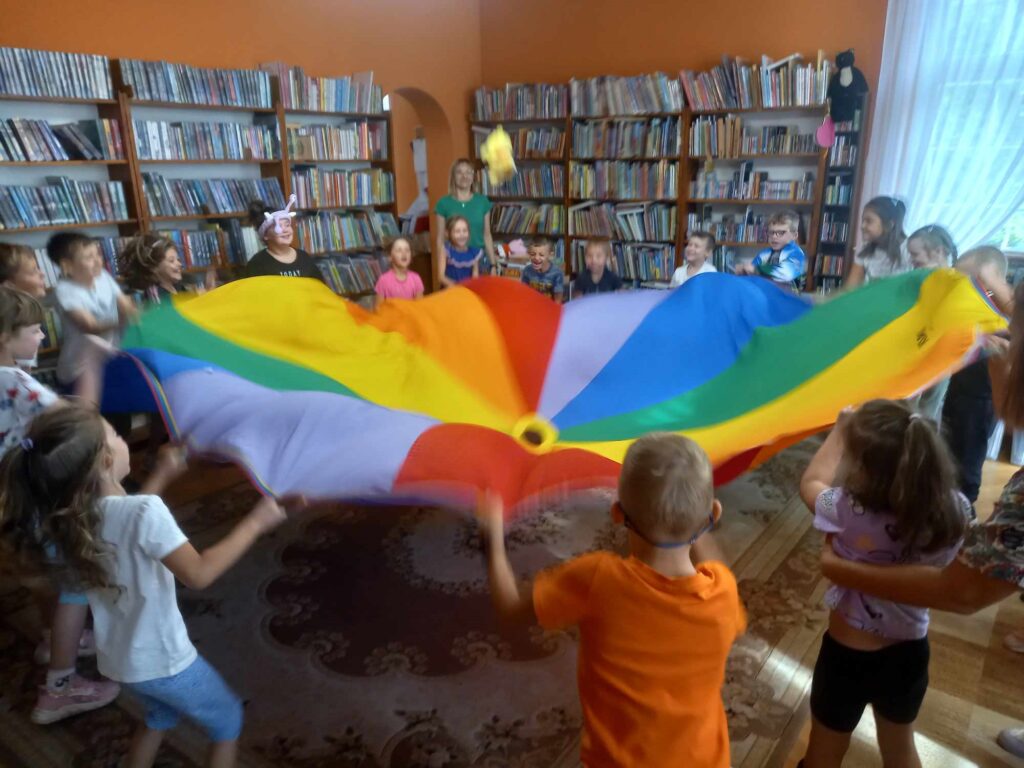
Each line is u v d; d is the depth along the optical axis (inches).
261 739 73.2
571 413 89.9
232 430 64.4
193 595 98.7
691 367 93.8
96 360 78.2
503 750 71.8
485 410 87.8
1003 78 150.6
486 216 177.8
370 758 70.7
